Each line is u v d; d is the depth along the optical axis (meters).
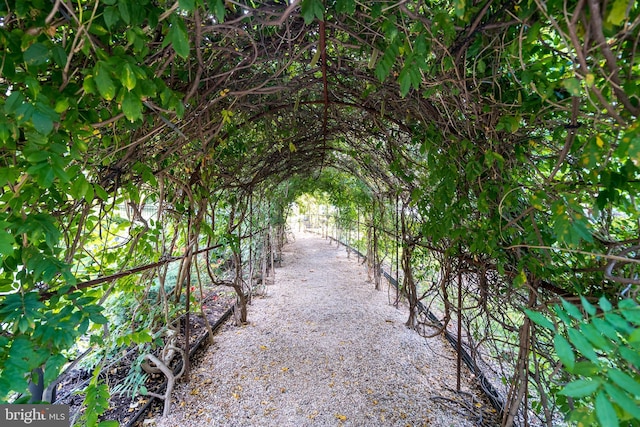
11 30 0.73
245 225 4.20
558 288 1.22
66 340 0.81
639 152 0.63
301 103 2.08
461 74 1.23
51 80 0.83
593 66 0.75
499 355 1.80
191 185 2.24
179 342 2.98
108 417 2.00
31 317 0.78
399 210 3.94
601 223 1.10
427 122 1.71
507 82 1.21
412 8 0.98
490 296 1.75
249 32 1.28
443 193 1.50
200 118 1.60
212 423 1.99
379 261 4.91
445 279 2.28
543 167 1.35
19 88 0.76
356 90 1.93
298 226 13.62
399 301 4.27
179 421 2.01
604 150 0.83
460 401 2.18
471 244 1.53
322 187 6.98
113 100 1.00
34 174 0.77
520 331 1.45
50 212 1.14
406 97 1.61
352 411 2.09
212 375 2.52
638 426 0.56
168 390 2.12
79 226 1.28
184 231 2.56
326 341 3.12
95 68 0.73
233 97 1.73
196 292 3.64
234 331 3.38
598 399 0.46
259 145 2.77
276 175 4.32
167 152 1.64
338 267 6.64
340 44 1.29
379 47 1.23
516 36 0.98
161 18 0.77
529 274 1.34
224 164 2.68
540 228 1.19
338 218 8.76
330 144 3.67
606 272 0.86
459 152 1.45
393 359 2.76
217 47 1.26
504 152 1.28
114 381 2.32
